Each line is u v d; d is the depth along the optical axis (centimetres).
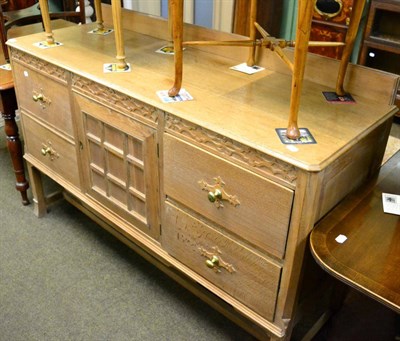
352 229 96
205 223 116
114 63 139
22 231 189
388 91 112
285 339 111
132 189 136
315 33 237
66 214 200
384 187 110
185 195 117
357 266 86
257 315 114
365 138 104
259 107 111
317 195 92
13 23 207
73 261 174
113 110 127
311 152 92
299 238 96
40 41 158
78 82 135
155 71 133
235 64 139
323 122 104
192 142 108
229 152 101
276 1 203
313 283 114
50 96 150
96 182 150
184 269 130
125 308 154
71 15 215
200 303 157
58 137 156
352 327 143
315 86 123
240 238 109
